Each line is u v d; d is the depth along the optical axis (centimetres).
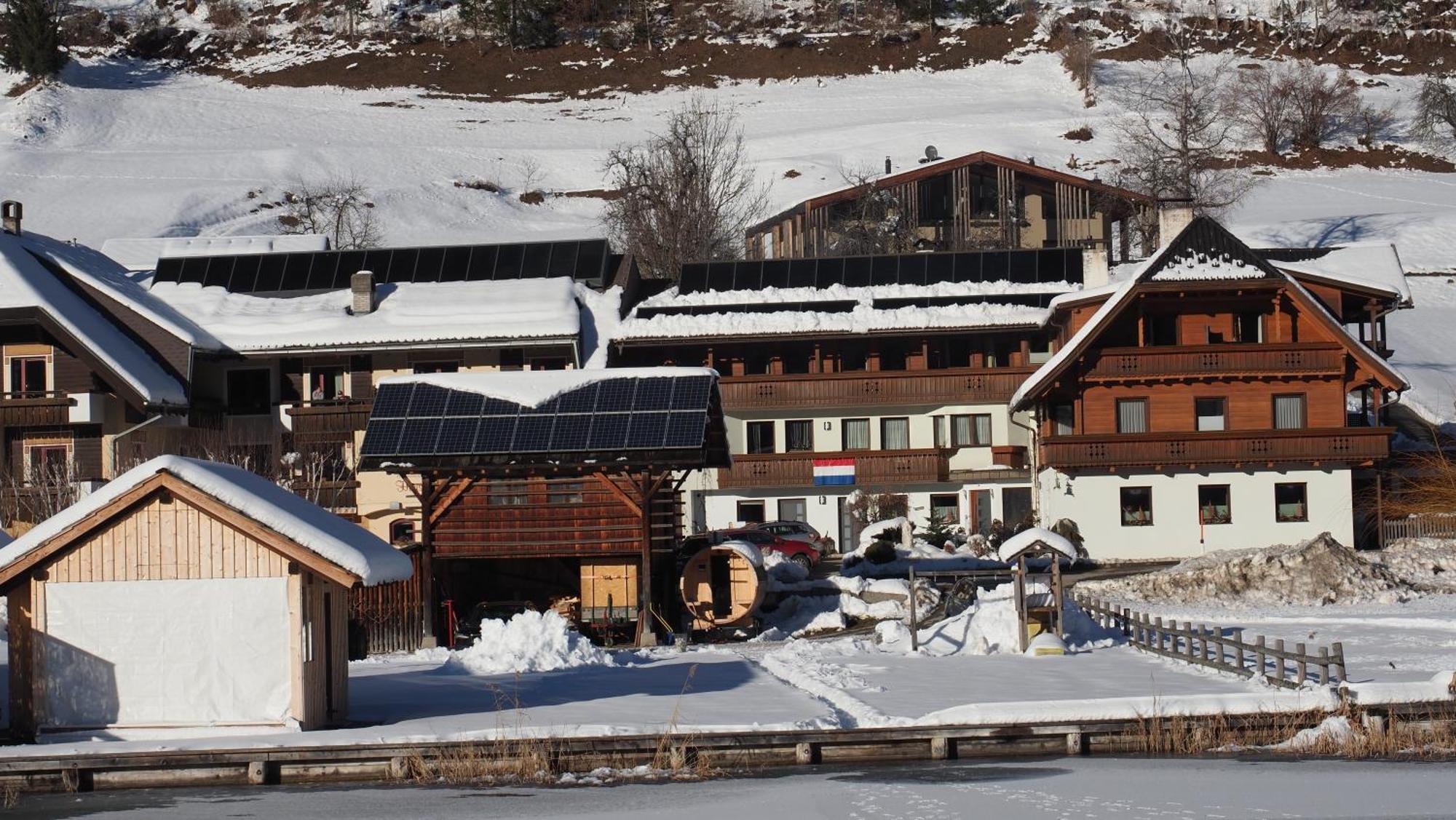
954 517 16062
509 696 7506
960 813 5156
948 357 16425
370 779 6047
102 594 6406
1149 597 12031
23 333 14425
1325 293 15738
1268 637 9494
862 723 6562
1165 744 6369
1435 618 10275
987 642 9281
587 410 11181
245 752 6016
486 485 11350
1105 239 17850
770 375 16150
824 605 12338
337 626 6838
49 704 6381
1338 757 6156
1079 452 14500
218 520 6372
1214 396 14812
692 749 6181
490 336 15175
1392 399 17575
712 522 16275
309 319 15525
